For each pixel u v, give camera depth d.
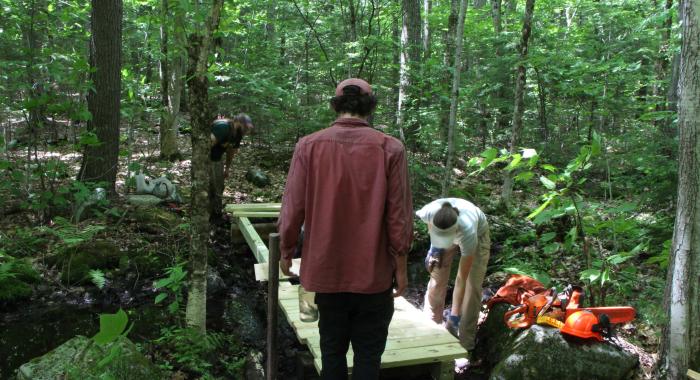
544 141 10.27
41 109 6.32
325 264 2.22
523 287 4.07
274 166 10.12
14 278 4.92
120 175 8.38
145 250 5.80
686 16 2.92
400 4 10.03
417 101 8.78
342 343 2.42
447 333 3.69
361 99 2.29
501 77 10.02
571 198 4.12
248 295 5.41
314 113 10.08
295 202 2.26
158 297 3.89
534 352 3.46
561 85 9.12
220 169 7.14
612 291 4.65
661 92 11.90
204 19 3.84
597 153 3.73
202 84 3.58
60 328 4.47
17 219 6.17
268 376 2.95
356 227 2.22
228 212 7.10
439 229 3.62
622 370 3.38
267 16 12.42
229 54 11.09
